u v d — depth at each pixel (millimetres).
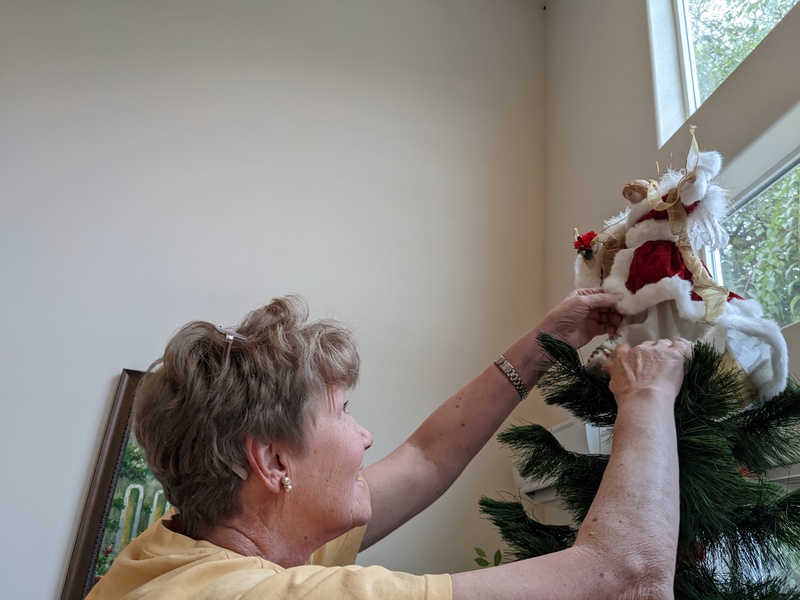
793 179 1403
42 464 1981
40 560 1874
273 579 586
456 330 2422
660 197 979
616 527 622
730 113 1467
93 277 2238
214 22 2727
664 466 684
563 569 590
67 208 2307
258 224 2434
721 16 1800
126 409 2057
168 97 2555
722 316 883
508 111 2875
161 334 2209
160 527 722
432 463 1021
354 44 2846
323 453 735
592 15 2498
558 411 2191
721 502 759
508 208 2682
